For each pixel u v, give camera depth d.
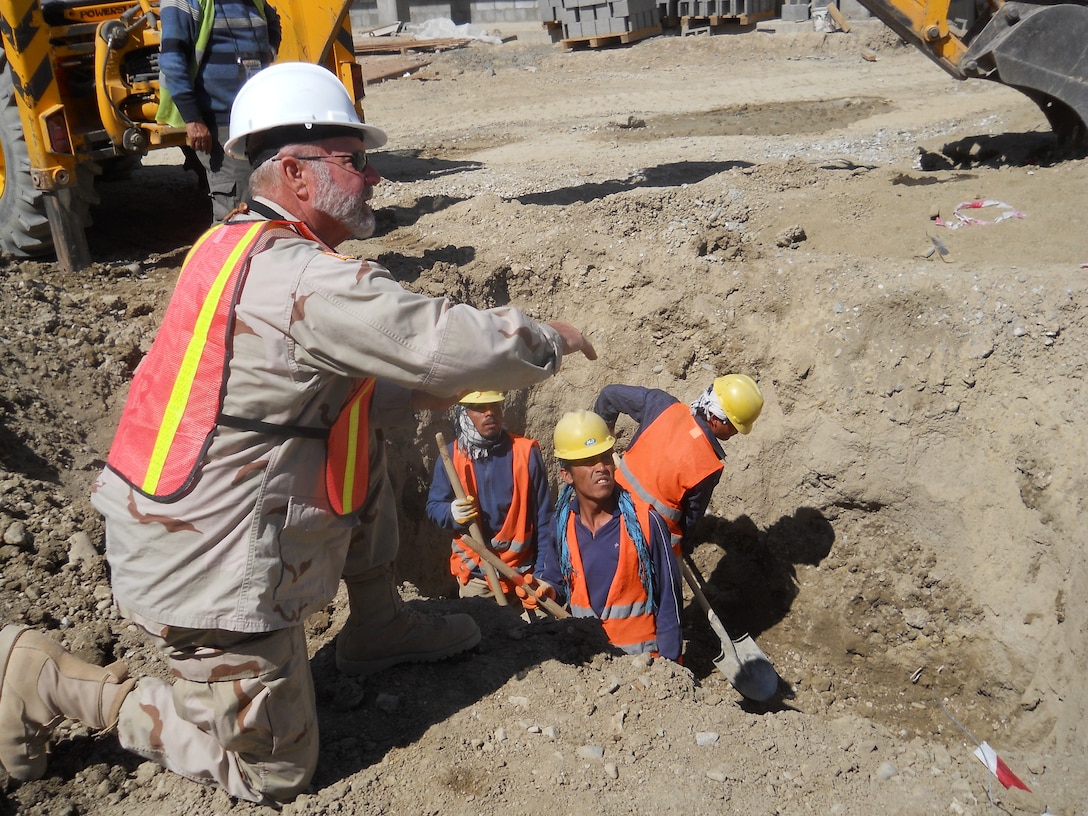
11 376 4.07
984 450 4.52
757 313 5.33
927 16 6.78
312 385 2.14
